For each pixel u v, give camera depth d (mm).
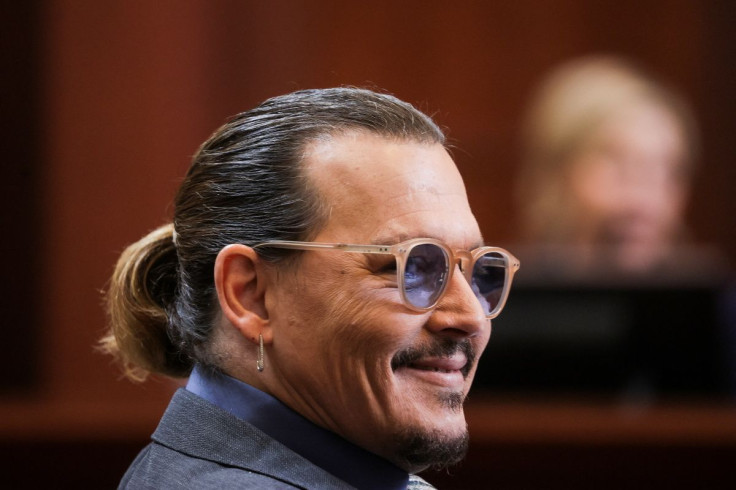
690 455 9227
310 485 4824
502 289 5348
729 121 18891
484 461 9320
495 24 18906
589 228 13281
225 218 5148
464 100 18891
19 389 15852
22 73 15586
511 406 9469
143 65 15477
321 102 5215
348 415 5000
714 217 18812
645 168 13305
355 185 4965
